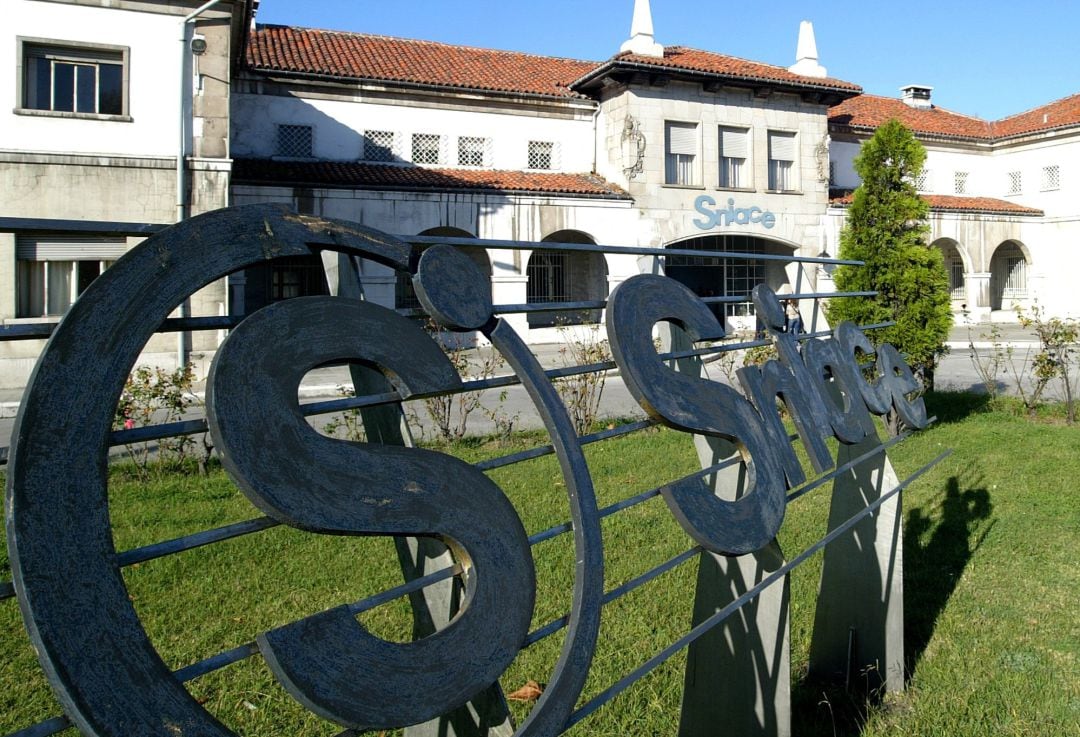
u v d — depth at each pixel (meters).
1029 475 7.27
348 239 1.74
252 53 21.56
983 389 13.52
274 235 1.61
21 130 14.27
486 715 1.86
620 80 23.23
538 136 24.16
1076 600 4.50
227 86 15.53
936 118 33.28
